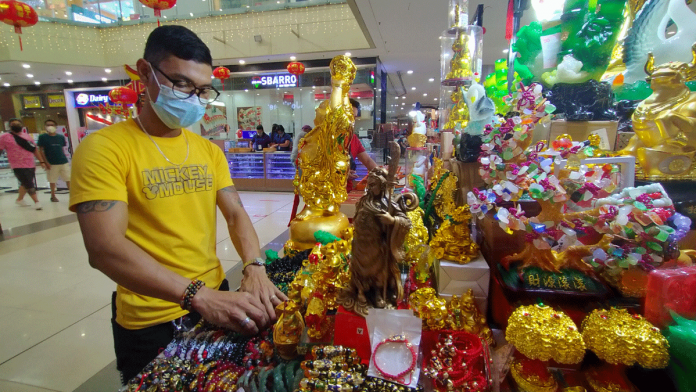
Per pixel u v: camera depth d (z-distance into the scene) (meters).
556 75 1.13
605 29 1.02
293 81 8.17
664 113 0.93
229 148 6.99
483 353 0.77
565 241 0.82
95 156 0.90
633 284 0.83
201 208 1.15
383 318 0.77
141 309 1.05
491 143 0.91
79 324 2.15
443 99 1.95
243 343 0.94
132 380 0.83
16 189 7.46
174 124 1.05
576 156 0.89
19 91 9.98
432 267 1.10
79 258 3.24
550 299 0.82
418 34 5.80
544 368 0.77
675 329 0.67
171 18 7.36
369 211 0.75
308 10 6.88
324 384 0.70
